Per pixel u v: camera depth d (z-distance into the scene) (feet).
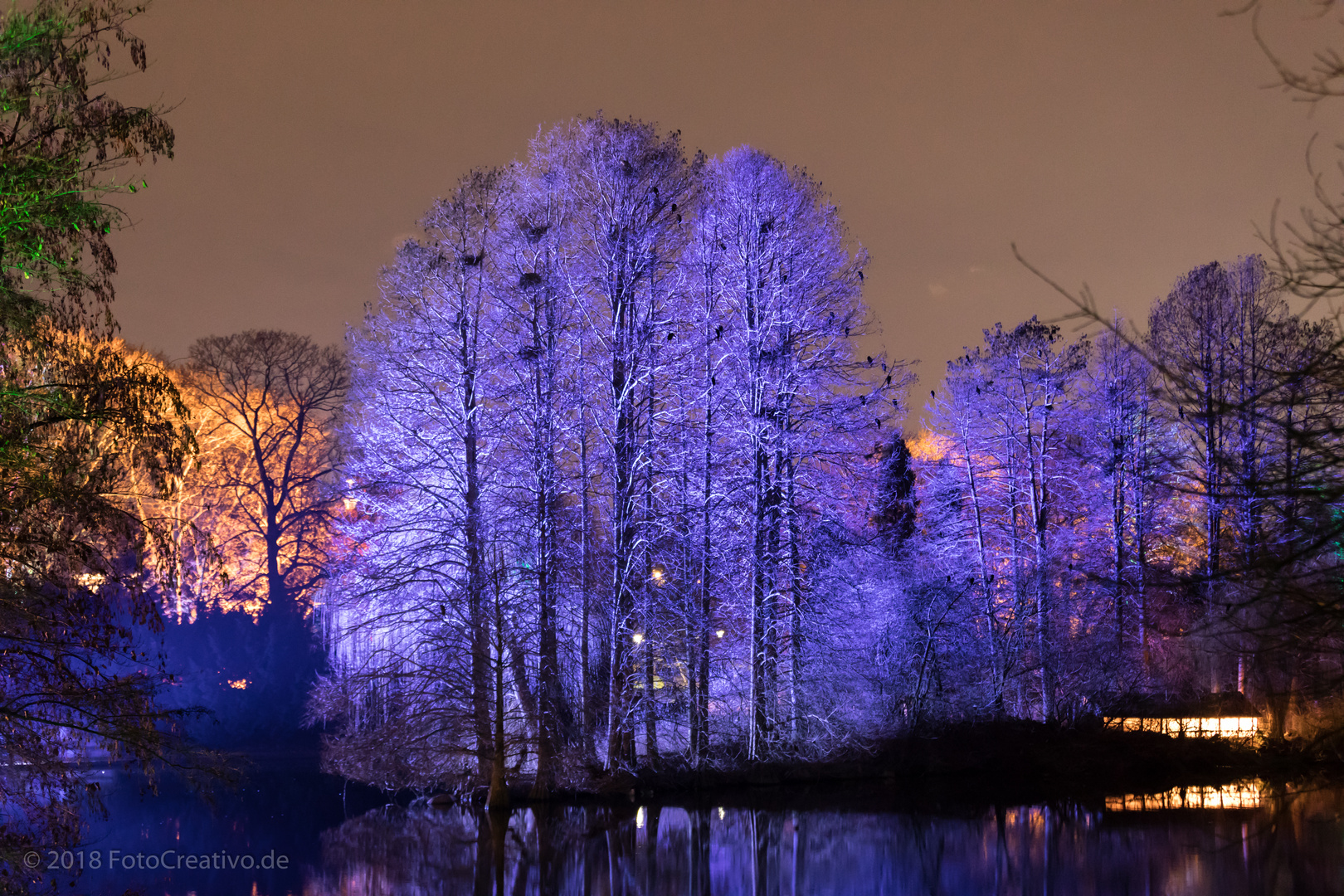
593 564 101.71
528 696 96.89
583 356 106.11
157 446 51.24
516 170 103.50
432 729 94.07
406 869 70.33
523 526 97.50
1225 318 103.71
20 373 48.42
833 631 115.85
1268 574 30.40
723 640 113.29
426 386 97.25
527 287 99.76
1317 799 106.63
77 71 48.42
